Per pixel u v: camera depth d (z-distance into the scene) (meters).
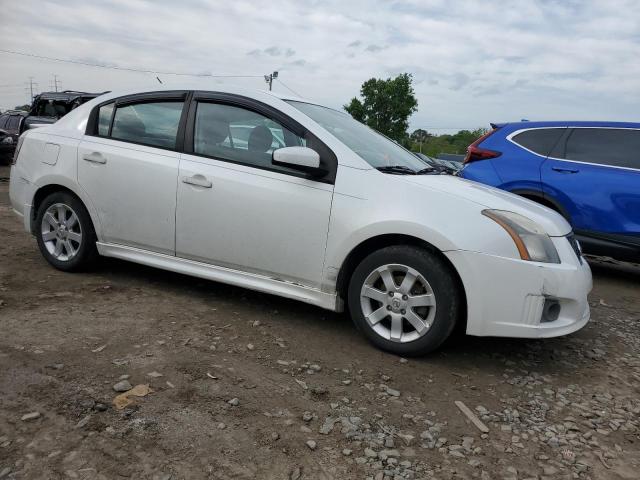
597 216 5.69
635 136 5.73
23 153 4.72
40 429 2.31
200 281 4.64
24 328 3.33
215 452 2.26
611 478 2.33
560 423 2.77
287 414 2.61
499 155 6.30
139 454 2.21
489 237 3.15
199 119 4.01
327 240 3.49
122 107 4.35
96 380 2.76
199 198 3.85
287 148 3.46
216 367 3.03
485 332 3.19
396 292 3.35
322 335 3.66
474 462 2.36
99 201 4.26
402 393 2.94
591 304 5.12
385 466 2.28
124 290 4.25
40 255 5.13
